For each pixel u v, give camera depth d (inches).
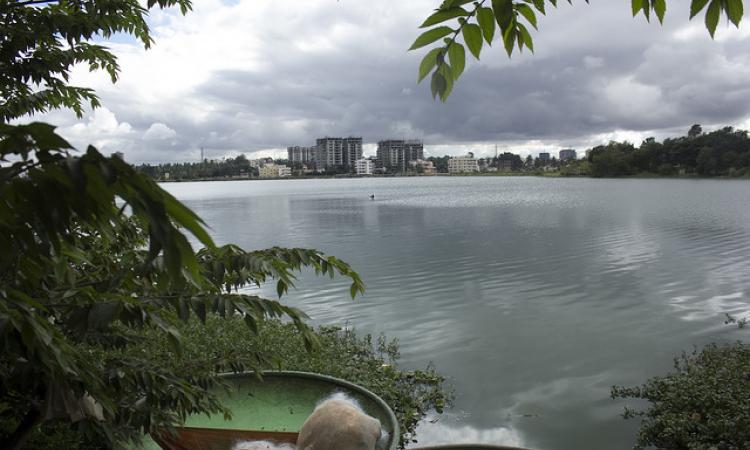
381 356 307.4
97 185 44.7
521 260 614.2
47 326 66.3
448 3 64.8
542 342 331.9
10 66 170.6
